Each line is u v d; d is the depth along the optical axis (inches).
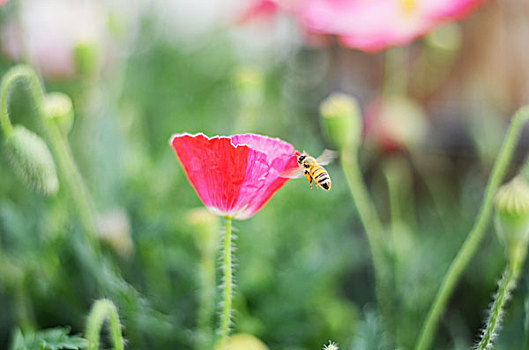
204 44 28.9
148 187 21.1
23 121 23.3
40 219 19.6
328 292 20.5
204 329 18.0
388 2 20.5
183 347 19.0
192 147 15.0
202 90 27.7
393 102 23.1
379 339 18.0
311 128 25.2
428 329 16.7
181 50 27.8
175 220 20.3
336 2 20.9
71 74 23.4
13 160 17.1
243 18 24.5
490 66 25.5
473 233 16.5
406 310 19.7
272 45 28.4
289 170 15.2
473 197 22.4
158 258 19.6
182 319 19.2
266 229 20.5
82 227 18.9
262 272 19.6
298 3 22.0
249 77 20.4
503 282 15.3
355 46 20.6
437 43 23.8
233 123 23.6
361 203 19.0
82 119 22.2
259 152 14.8
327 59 27.7
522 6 25.2
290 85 27.2
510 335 17.2
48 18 23.2
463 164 24.8
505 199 15.1
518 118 16.3
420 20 20.5
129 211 19.7
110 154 20.7
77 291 19.4
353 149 18.4
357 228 22.5
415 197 24.8
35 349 15.7
